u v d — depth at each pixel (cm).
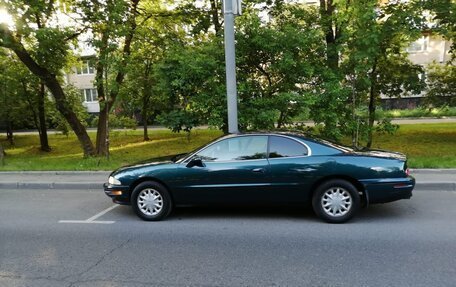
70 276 405
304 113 990
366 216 590
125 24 1198
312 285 366
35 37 1132
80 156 1545
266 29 991
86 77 3981
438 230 516
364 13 905
